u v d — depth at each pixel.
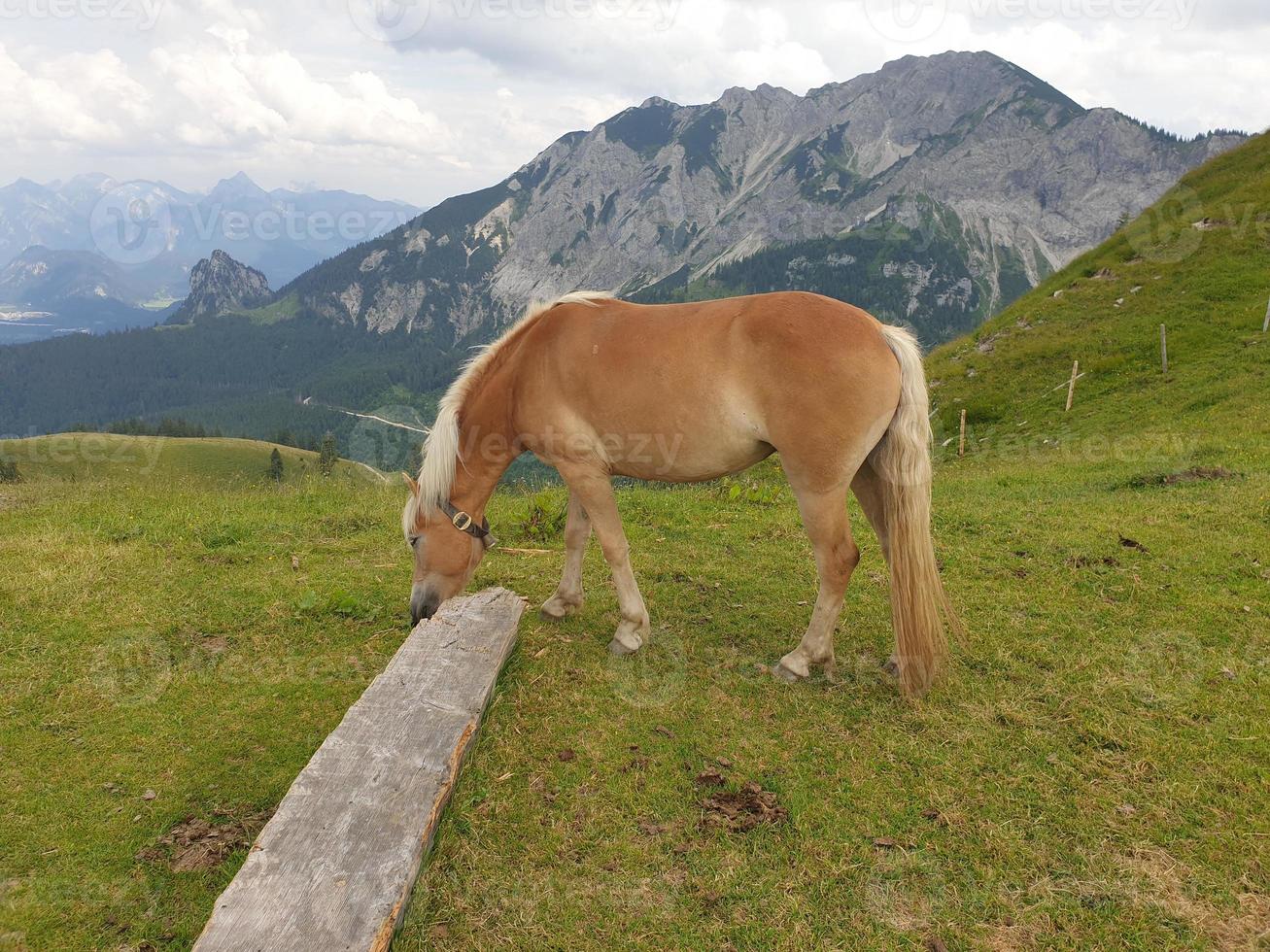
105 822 3.29
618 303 4.43
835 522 4.14
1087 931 2.78
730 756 3.79
